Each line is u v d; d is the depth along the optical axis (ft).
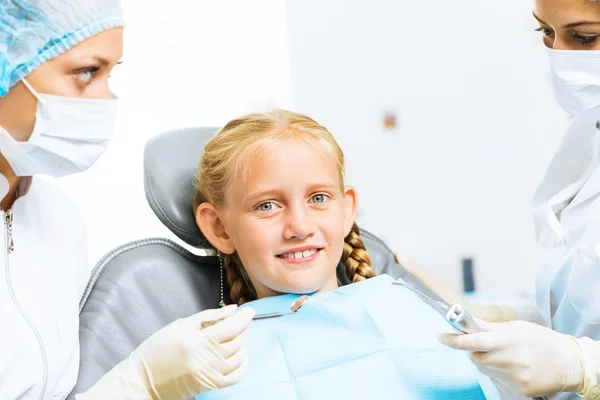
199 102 8.83
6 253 3.45
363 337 3.85
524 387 3.64
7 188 3.41
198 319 3.52
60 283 3.77
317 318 3.95
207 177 4.32
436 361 3.78
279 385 3.65
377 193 9.71
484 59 9.46
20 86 3.12
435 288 5.00
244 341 3.55
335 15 9.15
